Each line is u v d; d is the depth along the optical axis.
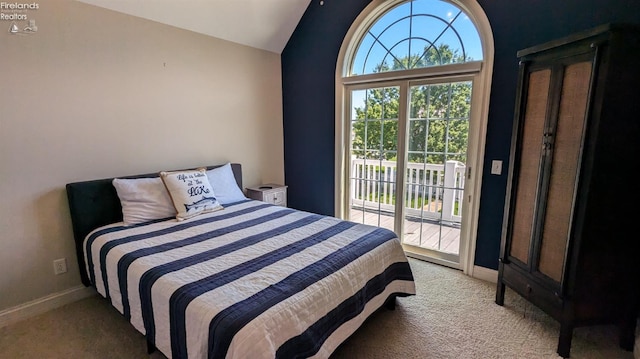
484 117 2.56
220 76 3.29
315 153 3.80
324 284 1.58
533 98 2.00
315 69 3.62
